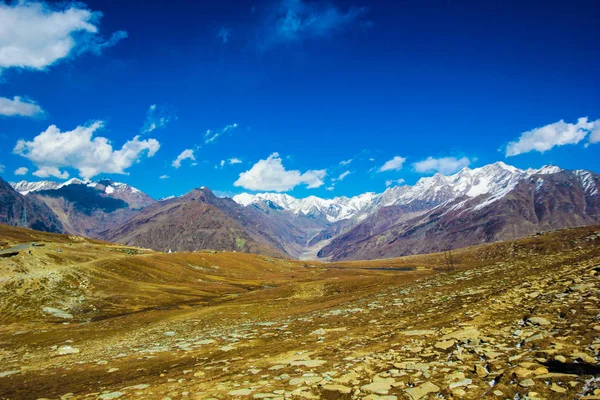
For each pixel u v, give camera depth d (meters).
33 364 33.00
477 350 15.75
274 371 18.41
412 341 19.83
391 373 15.02
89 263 119.56
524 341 15.48
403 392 12.86
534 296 23.05
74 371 26.47
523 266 40.28
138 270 130.12
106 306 83.38
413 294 39.62
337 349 21.39
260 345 27.66
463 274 46.12
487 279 36.97
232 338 32.25
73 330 56.06
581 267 29.03
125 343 40.34
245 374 18.59
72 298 84.19
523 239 197.00
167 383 18.98
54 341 48.00
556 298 20.95
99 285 97.38
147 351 31.23
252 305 65.38
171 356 27.88
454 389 12.28
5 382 25.30
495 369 13.27
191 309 71.31
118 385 20.28
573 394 10.15
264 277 196.38
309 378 16.16
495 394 11.30
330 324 31.42
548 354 13.46
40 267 101.38
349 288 75.25
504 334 17.17
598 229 161.50
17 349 44.22
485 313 21.95
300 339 26.86
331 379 15.55
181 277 143.38
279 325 36.09
